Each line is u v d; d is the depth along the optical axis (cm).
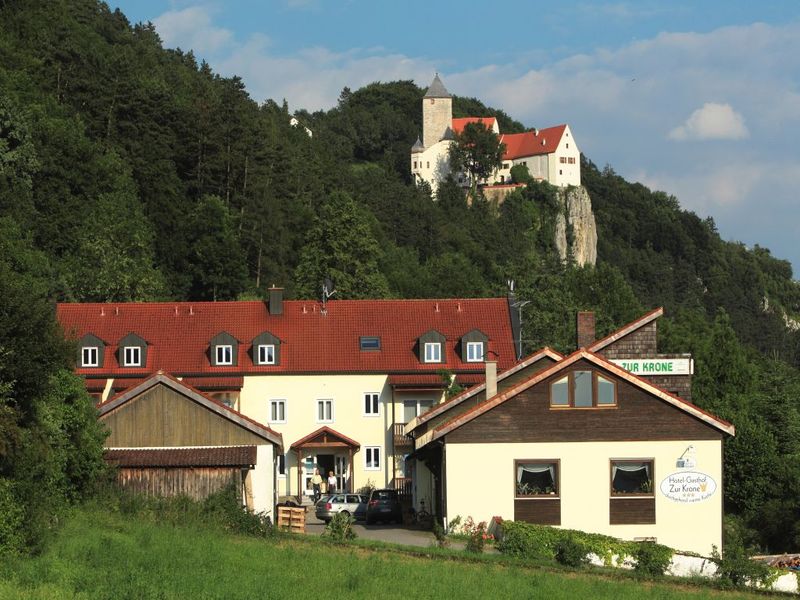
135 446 5462
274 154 17775
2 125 12481
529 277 14075
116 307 8850
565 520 5366
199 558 3912
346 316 8856
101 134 16200
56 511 4338
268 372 8481
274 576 3728
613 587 3997
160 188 15225
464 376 8538
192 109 16838
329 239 12525
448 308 8938
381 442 8488
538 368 6319
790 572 4359
